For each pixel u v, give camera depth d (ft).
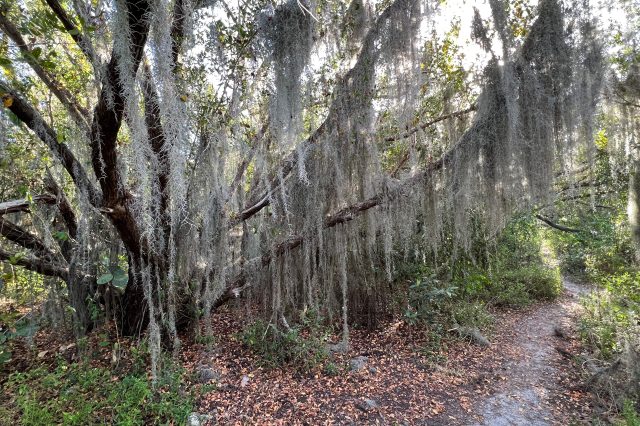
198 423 10.03
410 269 20.53
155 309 13.39
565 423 11.37
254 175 15.12
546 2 12.05
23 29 7.20
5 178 10.25
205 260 12.84
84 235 10.85
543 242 39.99
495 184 13.00
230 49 10.36
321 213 13.74
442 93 14.16
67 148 9.93
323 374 13.52
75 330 13.21
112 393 10.14
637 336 13.38
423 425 11.09
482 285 23.04
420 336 17.69
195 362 13.28
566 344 18.60
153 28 7.23
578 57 11.76
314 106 13.19
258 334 14.79
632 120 12.94
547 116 11.98
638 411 11.22
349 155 13.74
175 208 9.82
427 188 14.19
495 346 17.84
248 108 12.09
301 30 11.14
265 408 11.26
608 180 17.74
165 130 7.99
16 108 8.61
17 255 11.00
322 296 16.21
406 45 12.40
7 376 11.91
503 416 11.78
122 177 10.19
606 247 23.56
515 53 12.30
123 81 7.01
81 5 7.11
